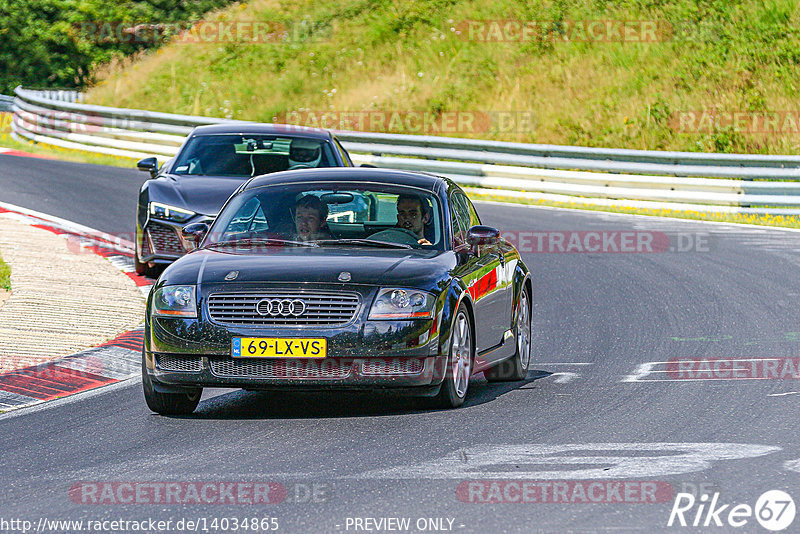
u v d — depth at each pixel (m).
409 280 27.19
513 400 29.39
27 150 98.88
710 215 79.38
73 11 160.38
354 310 26.50
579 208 81.81
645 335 40.28
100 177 81.75
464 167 88.81
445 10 129.38
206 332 26.47
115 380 32.09
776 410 27.56
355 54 125.75
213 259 28.47
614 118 107.44
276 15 136.50
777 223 77.44
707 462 22.22
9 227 58.47
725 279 53.12
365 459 22.64
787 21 117.69
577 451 23.23
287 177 32.59
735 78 110.81
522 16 125.50
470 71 117.81
